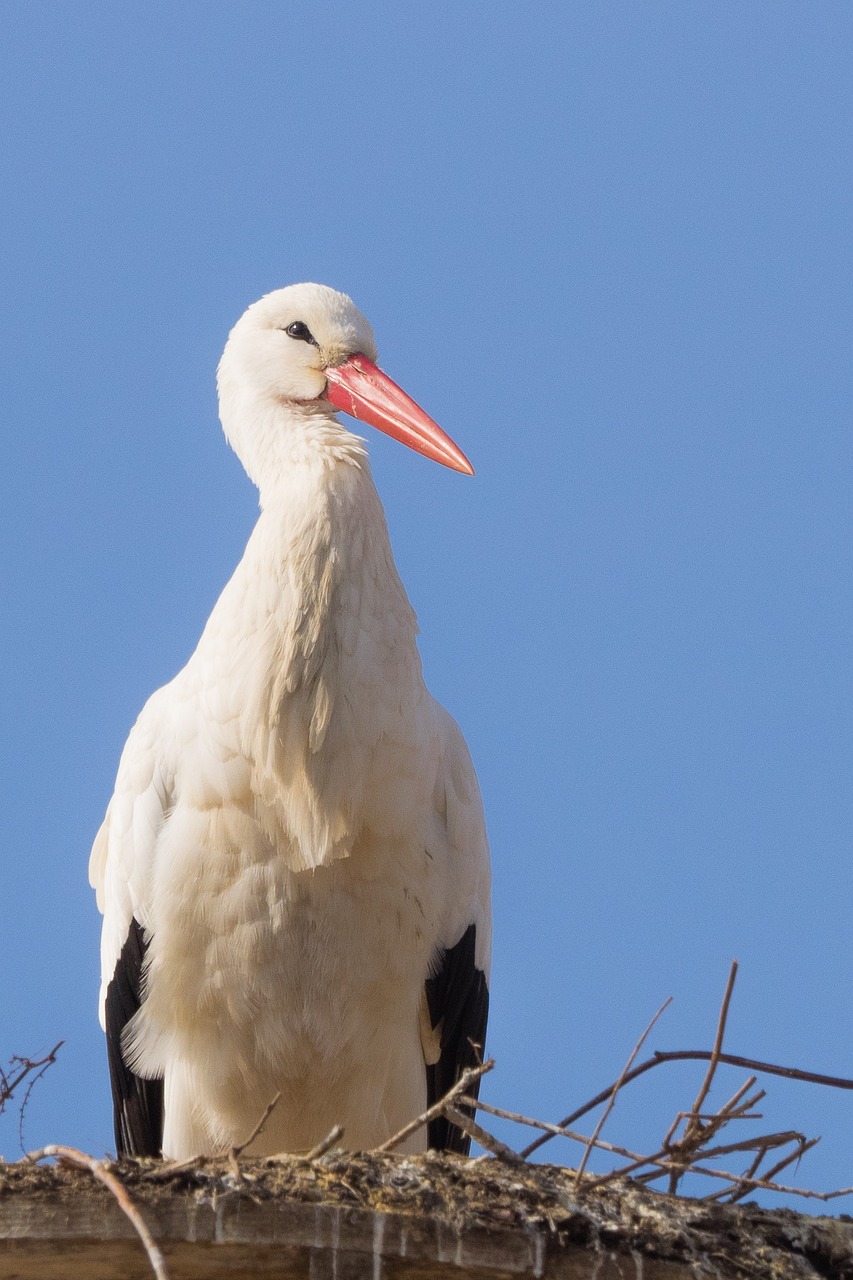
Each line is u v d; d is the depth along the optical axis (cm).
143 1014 1111
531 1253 813
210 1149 1103
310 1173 818
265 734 1066
